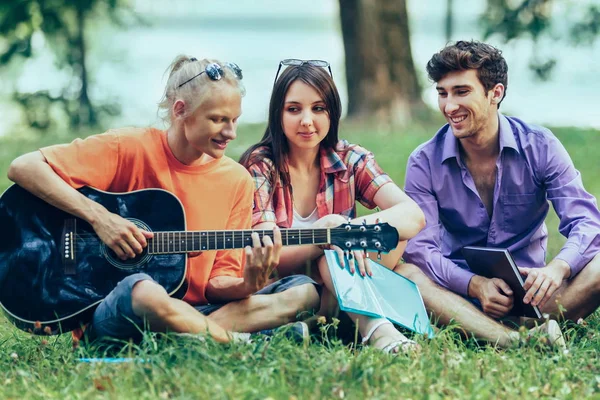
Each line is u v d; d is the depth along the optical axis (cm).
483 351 482
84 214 478
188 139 489
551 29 1833
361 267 504
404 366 437
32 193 482
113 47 2495
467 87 545
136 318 447
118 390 402
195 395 396
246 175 521
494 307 524
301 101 534
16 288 477
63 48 2134
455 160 571
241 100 490
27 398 406
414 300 514
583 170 1209
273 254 473
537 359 457
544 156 565
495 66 549
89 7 1998
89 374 423
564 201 560
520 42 1845
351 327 509
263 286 486
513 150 563
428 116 1853
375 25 1822
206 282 502
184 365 423
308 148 547
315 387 402
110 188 499
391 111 1825
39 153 486
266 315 491
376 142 1439
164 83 509
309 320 500
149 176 498
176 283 484
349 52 1834
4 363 465
